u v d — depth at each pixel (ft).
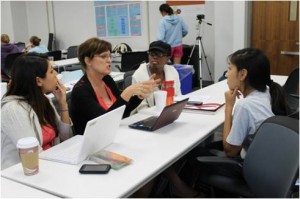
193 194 6.54
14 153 5.52
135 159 4.83
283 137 4.16
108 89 7.69
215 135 7.26
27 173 4.38
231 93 6.05
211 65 20.83
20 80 5.69
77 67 16.66
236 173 5.40
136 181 4.14
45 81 5.86
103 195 3.83
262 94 5.67
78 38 26.53
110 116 4.99
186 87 10.97
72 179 4.25
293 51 17.02
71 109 7.02
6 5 28.19
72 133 6.67
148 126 6.18
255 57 5.59
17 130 5.37
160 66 8.37
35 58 5.82
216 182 5.49
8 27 28.63
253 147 4.66
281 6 16.94
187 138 5.69
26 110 5.55
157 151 5.12
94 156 4.90
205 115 7.14
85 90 6.87
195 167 6.11
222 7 17.95
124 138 5.77
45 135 5.92
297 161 3.74
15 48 21.85
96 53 6.87
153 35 22.68
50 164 4.74
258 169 4.52
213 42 20.48
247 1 17.25
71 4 26.16
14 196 3.90
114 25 24.36
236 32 17.53
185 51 20.08
